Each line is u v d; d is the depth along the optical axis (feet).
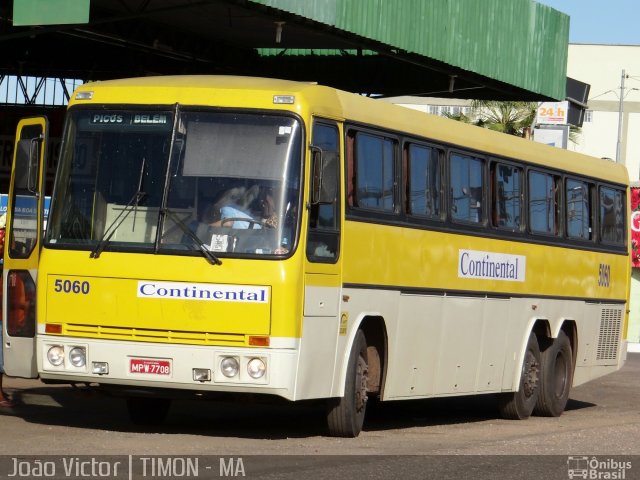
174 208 43.68
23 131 46.68
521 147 62.90
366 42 89.30
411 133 51.96
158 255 43.37
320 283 44.57
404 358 51.49
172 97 44.68
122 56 108.88
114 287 43.68
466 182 56.95
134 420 51.11
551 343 66.08
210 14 87.15
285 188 43.47
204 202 43.57
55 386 66.28
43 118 45.85
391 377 50.60
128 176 44.42
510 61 106.52
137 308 43.39
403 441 48.11
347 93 47.78
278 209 43.29
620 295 75.15
